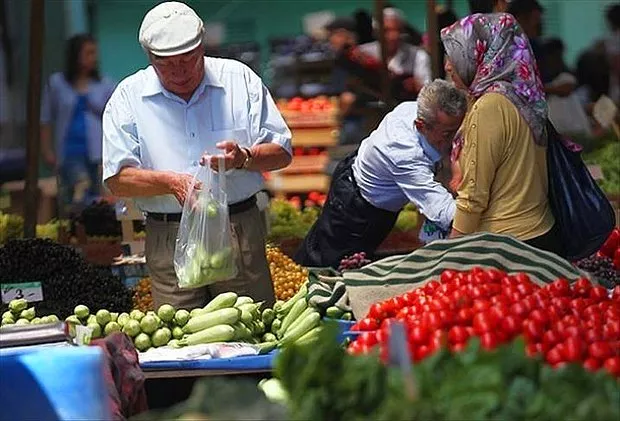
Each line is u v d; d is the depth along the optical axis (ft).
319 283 30.60
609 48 68.39
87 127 62.49
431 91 36.01
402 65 63.52
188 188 32.45
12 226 49.85
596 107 59.82
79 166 62.44
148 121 33.35
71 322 29.94
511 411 16.71
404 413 16.60
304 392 17.49
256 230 33.94
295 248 47.70
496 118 31.32
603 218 32.50
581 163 32.58
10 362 21.74
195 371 27.99
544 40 59.67
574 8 76.43
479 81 31.76
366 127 64.13
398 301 26.09
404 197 39.06
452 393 17.13
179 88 33.09
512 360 17.69
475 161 31.50
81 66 62.90
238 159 32.58
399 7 82.94
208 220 32.24
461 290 24.50
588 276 29.01
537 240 31.86
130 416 24.58
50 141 62.49
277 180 62.95
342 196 39.86
